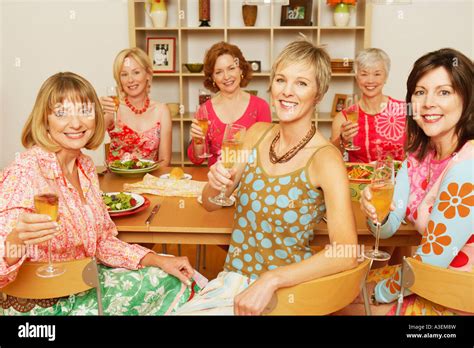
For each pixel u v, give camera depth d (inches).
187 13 178.5
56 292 53.6
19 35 183.5
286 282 49.5
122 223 72.4
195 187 87.4
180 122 170.7
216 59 113.5
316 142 60.2
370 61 112.7
